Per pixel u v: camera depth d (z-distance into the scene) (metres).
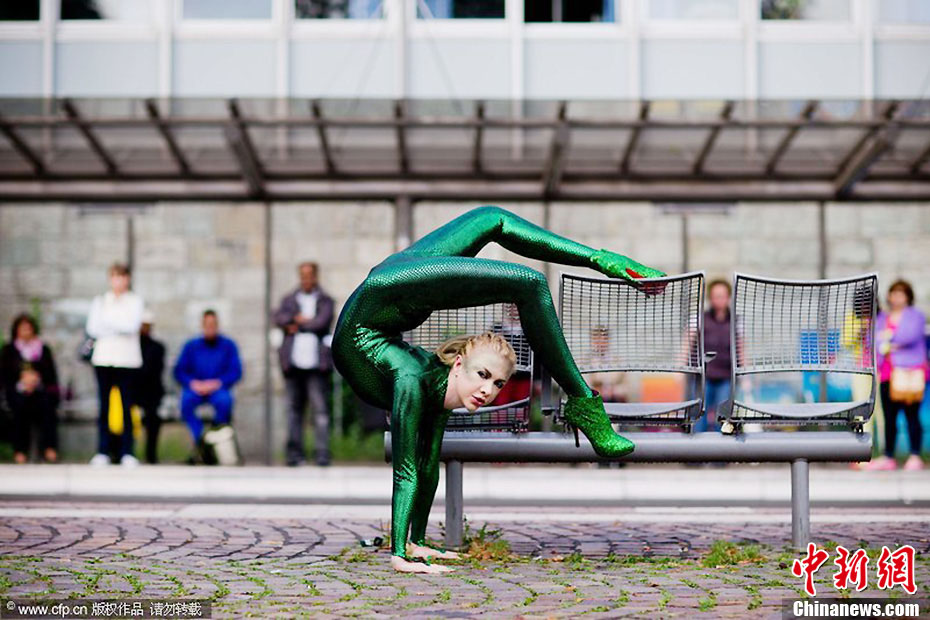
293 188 21.59
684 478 16.31
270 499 15.46
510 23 23.02
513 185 21.50
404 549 8.84
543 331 8.64
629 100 20.98
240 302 21.81
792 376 19.00
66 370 21.66
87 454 21.50
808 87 23.16
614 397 19.11
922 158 21.03
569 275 9.34
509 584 8.23
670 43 23.16
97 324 18.33
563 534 11.20
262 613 7.20
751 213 21.61
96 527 11.68
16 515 12.90
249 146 20.50
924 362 17.84
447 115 21.70
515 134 21.39
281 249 21.81
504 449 9.53
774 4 23.20
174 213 21.78
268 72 23.09
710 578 8.50
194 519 12.46
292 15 23.11
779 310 9.49
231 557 9.61
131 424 18.36
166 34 23.11
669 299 9.42
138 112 20.78
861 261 21.55
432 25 23.05
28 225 21.78
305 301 19.08
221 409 19.69
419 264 8.55
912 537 10.82
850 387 19.06
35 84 23.11
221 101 20.11
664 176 21.50
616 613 7.21
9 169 21.56
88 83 23.11
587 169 21.52
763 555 9.55
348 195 21.59
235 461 18.69
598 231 21.66
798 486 9.71
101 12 23.22
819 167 21.42
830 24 23.17
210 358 19.77
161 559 9.47
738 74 23.12
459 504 9.81
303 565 9.12
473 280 8.50
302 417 18.98
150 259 21.78
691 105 21.75
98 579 8.41
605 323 9.43
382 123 20.02
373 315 8.66
